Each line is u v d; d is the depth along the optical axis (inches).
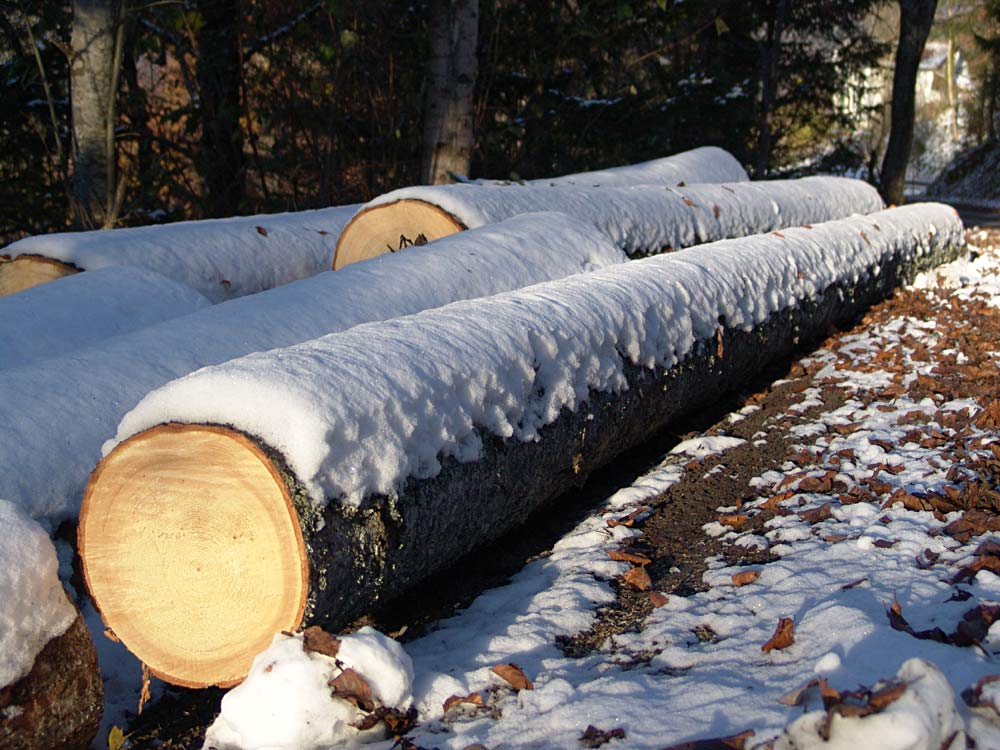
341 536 102.8
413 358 120.6
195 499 102.7
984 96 1488.7
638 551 146.8
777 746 80.0
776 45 733.9
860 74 850.8
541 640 117.7
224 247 251.9
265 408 99.5
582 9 545.0
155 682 122.4
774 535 145.6
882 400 216.7
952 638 97.0
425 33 482.6
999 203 1208.8
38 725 95.7
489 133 524.7
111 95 359.3
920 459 166.9
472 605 134.7
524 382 137.4
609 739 90.3
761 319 223.1
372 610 125.5
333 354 115.4
